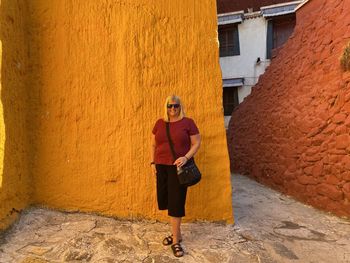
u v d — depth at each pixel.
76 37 4.05
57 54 4.07
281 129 7.27
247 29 14.77
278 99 7.90
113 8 4.04
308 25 6.95
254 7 15.92
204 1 4.11
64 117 4.04
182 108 3.35
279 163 7.19
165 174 3.29
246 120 10.58
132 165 3.96
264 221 4.45
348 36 5.18
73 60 4.05
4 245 3.07
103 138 4.00
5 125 3.42
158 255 3.12
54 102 4.06
